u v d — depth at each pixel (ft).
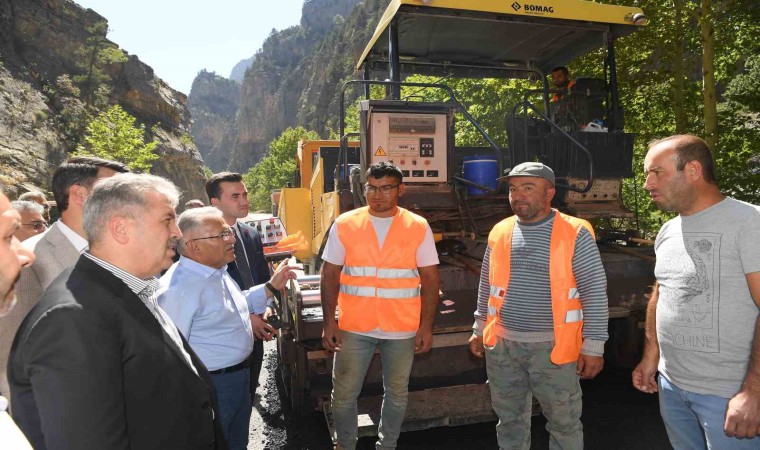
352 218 10.34
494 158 15.06
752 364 6.33
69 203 7.73
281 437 12.26
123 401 4.46
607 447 11.14
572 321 8.88
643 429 11.95
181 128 229.04
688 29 29.09
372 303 9.93
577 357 9.02
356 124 104.73
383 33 17.70
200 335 8.44
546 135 16.17
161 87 229.25
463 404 11.47
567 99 18.17
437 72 21.25
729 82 31.65
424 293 10.35
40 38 187.21
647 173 7.51
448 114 13.92
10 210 3.76
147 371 4.73
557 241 9.10
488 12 14.76
